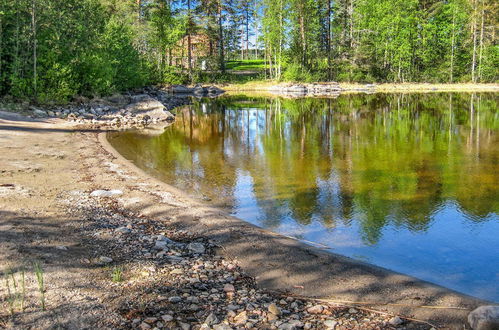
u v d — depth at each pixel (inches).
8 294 170.7
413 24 2438.5
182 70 2393.0
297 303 187.0
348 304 187.2
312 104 1393.9
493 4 2313.0
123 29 1427.2
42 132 677.3
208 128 834.8
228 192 374.0
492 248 252.4
